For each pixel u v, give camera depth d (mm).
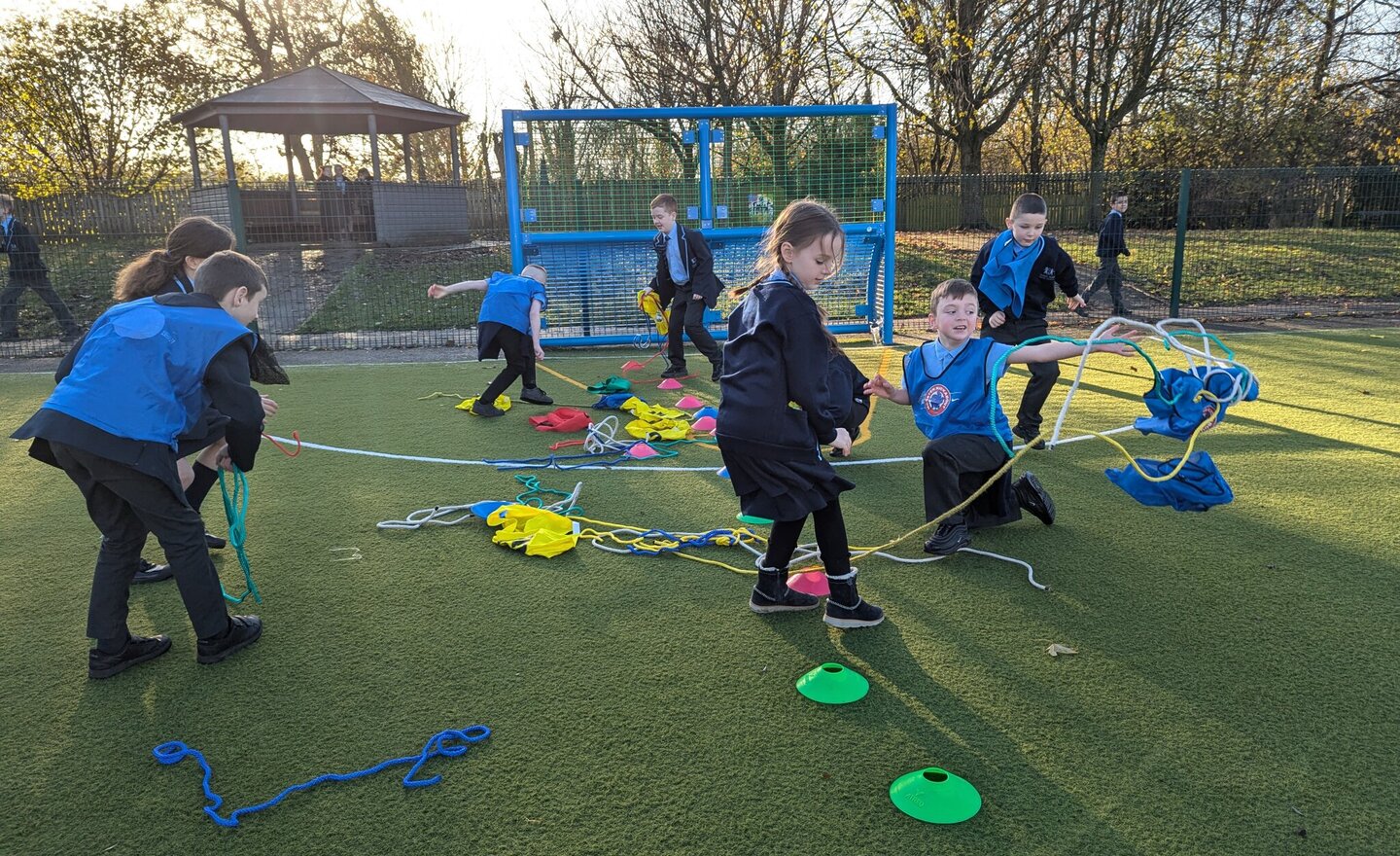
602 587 3613
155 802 2322
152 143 27984
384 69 35938
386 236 16438
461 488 4941
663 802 2281
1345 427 5996
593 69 22625
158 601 3541
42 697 2832
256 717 2703
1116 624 3236
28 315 12188
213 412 3035
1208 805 2238
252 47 31516
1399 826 2154
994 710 2684
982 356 3891
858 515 4461
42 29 25938
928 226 14781
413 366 9141
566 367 9070
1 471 5348
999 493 4086
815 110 9625
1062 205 14359
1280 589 3498
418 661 3021
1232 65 24281
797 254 2953
